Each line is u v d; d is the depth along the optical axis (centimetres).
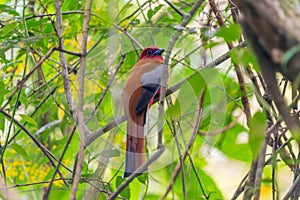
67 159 846
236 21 649
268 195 836
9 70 859
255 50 358
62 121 812
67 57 870
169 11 759
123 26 731
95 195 701
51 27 763
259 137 448
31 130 875
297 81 361
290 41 339
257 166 547
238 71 635
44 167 862
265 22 338
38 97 852
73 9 795
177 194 770
